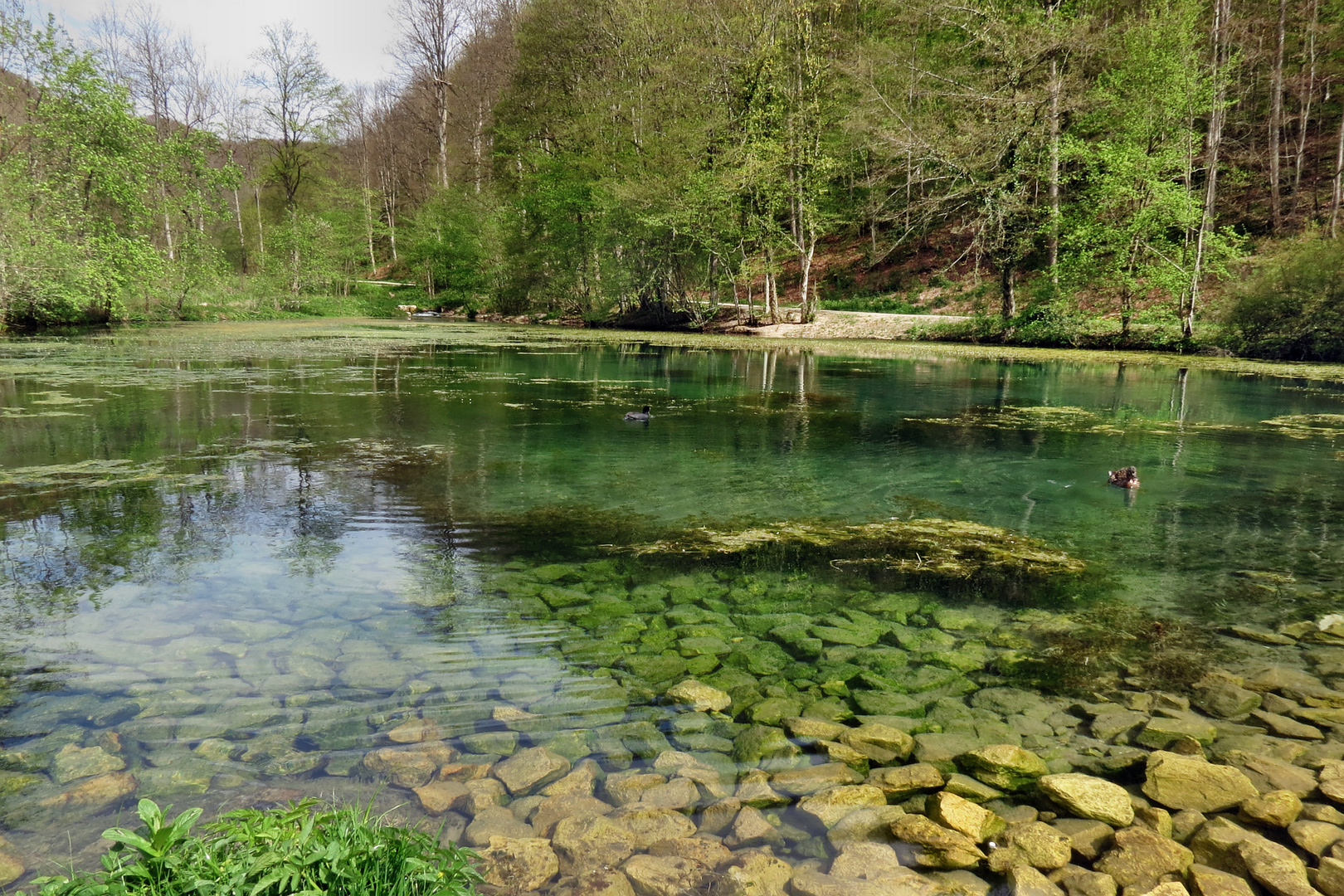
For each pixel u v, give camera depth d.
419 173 61.16
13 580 3.73
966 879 1.84
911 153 25.81
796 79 29.09
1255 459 7.44
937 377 14.93
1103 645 3.27
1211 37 22.77
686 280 32.16
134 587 3.66
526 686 2.78
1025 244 24.05
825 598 3.80
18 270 19.97
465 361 16.91
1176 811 2.13
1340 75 26.77
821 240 40.19
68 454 6.59
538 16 39.09
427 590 3.75
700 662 3.03
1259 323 18.75
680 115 30.06
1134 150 20.08
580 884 1.76
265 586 3.72
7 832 1.85
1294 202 25.78
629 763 2.30
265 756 2.24
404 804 2.05
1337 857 1.92
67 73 21.30
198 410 9.04
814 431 8.77
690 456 7.32
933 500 5.88
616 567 4.19
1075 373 15.80
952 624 3.49
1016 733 2.55
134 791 2.05
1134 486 6.33
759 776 2.26
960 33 27.86
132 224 23.72
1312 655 3.18
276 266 38.28
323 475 6.08
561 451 7.40
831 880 1.81
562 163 34.16
